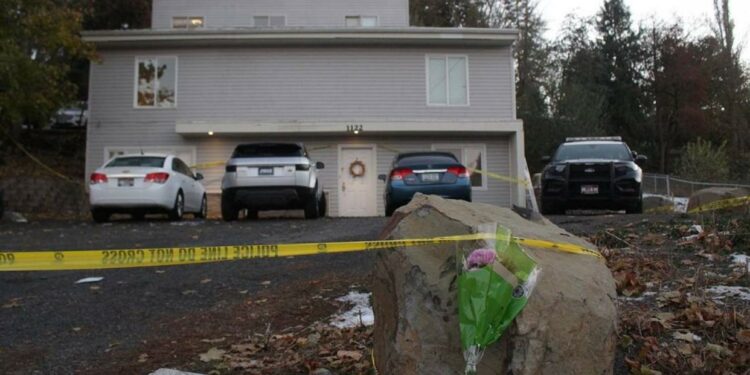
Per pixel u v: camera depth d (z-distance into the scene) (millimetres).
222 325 5320
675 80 41688
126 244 9695
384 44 20750
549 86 41500
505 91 20906
